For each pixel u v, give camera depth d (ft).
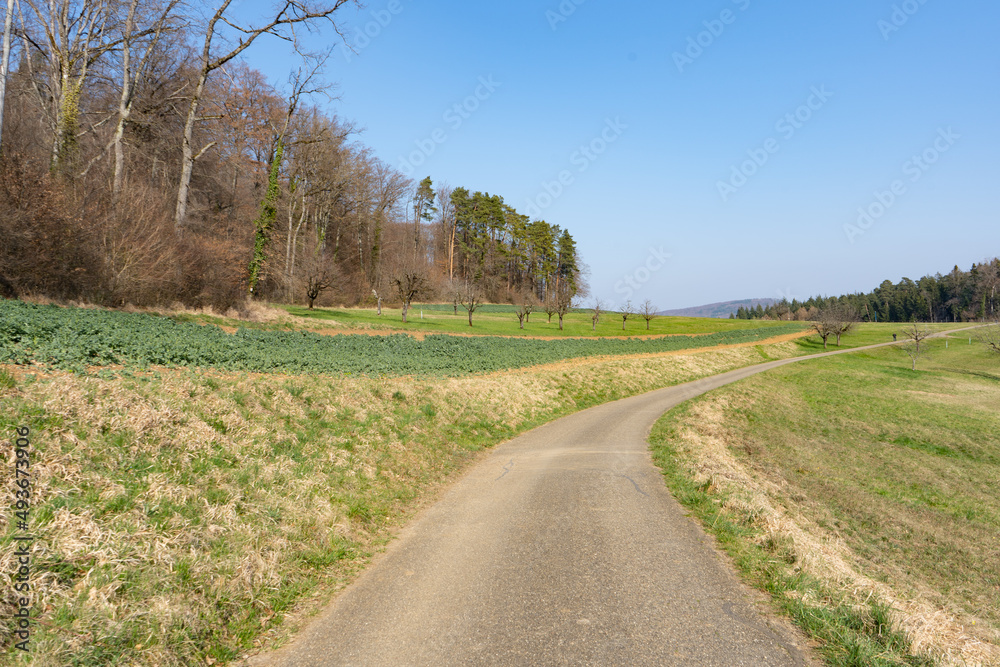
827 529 40.16
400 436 42.93
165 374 36.78
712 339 237.45
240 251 120.88
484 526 26.71
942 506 53.42
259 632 16.30
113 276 80.43
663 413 79.05
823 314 271.08
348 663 14.44
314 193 189.88
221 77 116.37
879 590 19.74
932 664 14.39
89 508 18.48
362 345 93.25
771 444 69.87
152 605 15.46
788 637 15.67
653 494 32.78
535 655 14.55
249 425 31.99
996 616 29.12
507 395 71.87
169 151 129.70
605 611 17.21
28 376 27.17
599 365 122.83
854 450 75.51
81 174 84.99
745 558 22.12
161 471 23.00
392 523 27.66
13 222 64.18
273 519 23.06
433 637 15.74
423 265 313.94
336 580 20.36
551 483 35.53
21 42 91.30
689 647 14.94
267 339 76.84
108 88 110.83
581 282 415.44
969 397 132.16
